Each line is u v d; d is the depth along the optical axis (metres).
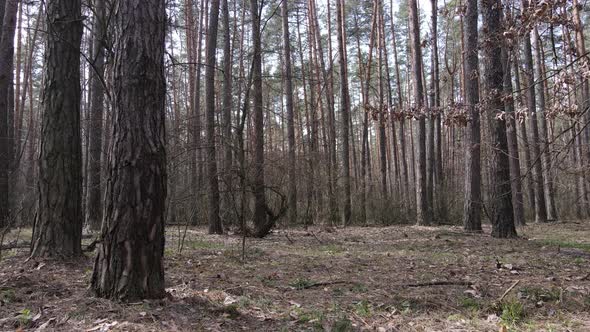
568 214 24.88
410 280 6.36
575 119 5.46
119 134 4.52
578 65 5.53
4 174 12.12
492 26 10.24
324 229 15.29
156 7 4.67
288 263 7.82
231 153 9.40
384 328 4.24
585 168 6.33
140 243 4.52
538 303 5.00
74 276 5.98
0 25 13.23
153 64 4.60
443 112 7.82
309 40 26.78
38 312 4.31
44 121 6.94
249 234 12.24
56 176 6.86
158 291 4.62
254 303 5.01
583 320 4.46
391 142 39.41
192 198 10.45
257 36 10.37
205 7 21.02
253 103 12.72
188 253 8.89
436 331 4.19
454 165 31.02
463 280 6.28
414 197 26.98
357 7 29.45
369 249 9.99
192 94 23.70
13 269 6.30
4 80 12.34
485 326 4.32
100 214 13.41
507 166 11.85
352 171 32.00
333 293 5.62
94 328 3.88
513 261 7.95
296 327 4.26
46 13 6.83
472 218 14.01
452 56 30.83
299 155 15.25
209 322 4.27
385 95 34.94
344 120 19.66
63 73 6.99
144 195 4.53
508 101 6.78
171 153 9.14
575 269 7.15
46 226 6.81
